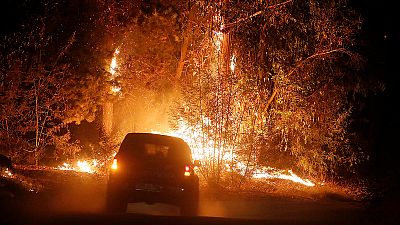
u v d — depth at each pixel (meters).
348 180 26.94
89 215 13.25
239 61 23.44
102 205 15.71
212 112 21.27
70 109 23.73
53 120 24.52
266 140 22.61
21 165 21.69
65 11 24.41
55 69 22.97
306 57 24.05
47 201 15.42
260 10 23.78
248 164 21.70
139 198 14.27
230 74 21.81
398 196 17.55
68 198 16.39
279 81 23.39
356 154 25.70
